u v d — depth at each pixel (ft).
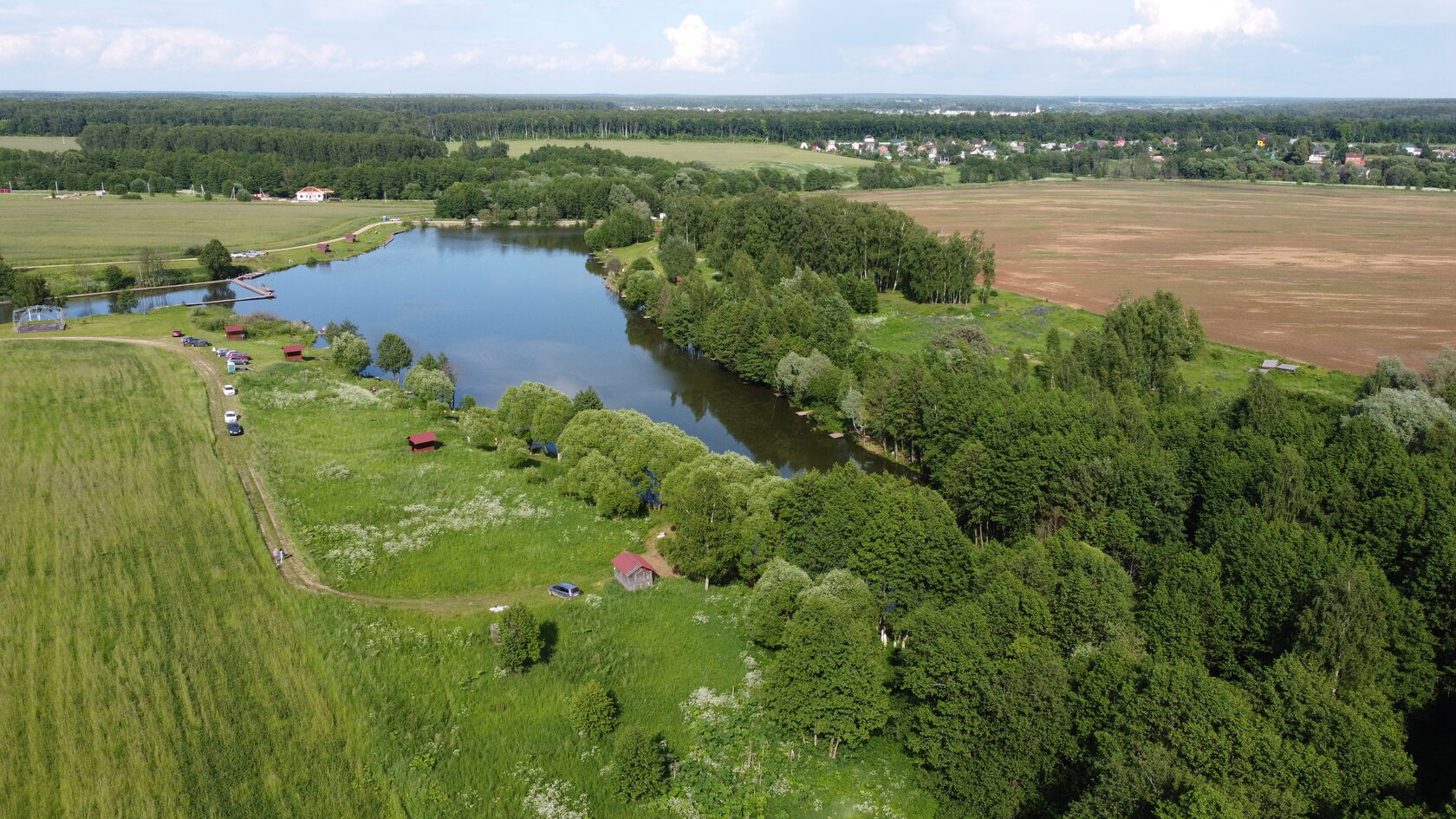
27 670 196.54
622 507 287.48
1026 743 163.84
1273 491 241.14
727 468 280.92
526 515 288.51
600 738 185.88
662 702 199.21
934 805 169.89
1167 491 250.78
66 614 217.56
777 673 188.24
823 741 186.29
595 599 238.07
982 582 208.23
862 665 182.70
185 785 166.40
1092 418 298.76
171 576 237.25
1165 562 221.87
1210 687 152.46
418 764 174.91
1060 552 213.66
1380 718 166.20
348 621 221.46
